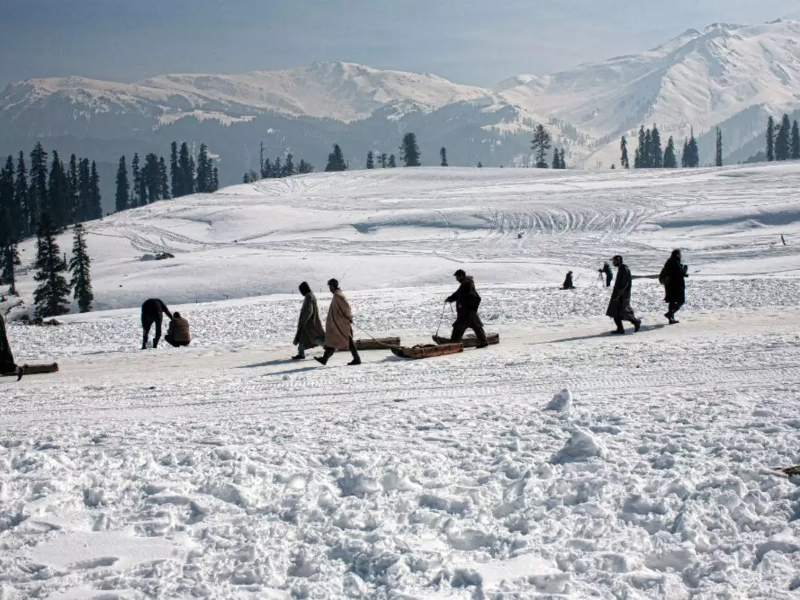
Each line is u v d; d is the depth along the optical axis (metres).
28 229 170.62
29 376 15.12
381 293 39.34
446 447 6.93
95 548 4.69
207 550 4.70
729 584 4.12
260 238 99.50
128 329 28.69
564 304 26.03
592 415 8.03
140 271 81.38
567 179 129.38
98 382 13.50
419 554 4.52
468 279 16.06
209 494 5.64
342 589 4.25
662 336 16.25
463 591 4.13
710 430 7.05
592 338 16.72
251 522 5.13
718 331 16.56
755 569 4.32
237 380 12.82
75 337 26.34
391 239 90.06
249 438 7.55
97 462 6.54
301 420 8.67
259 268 73.19
